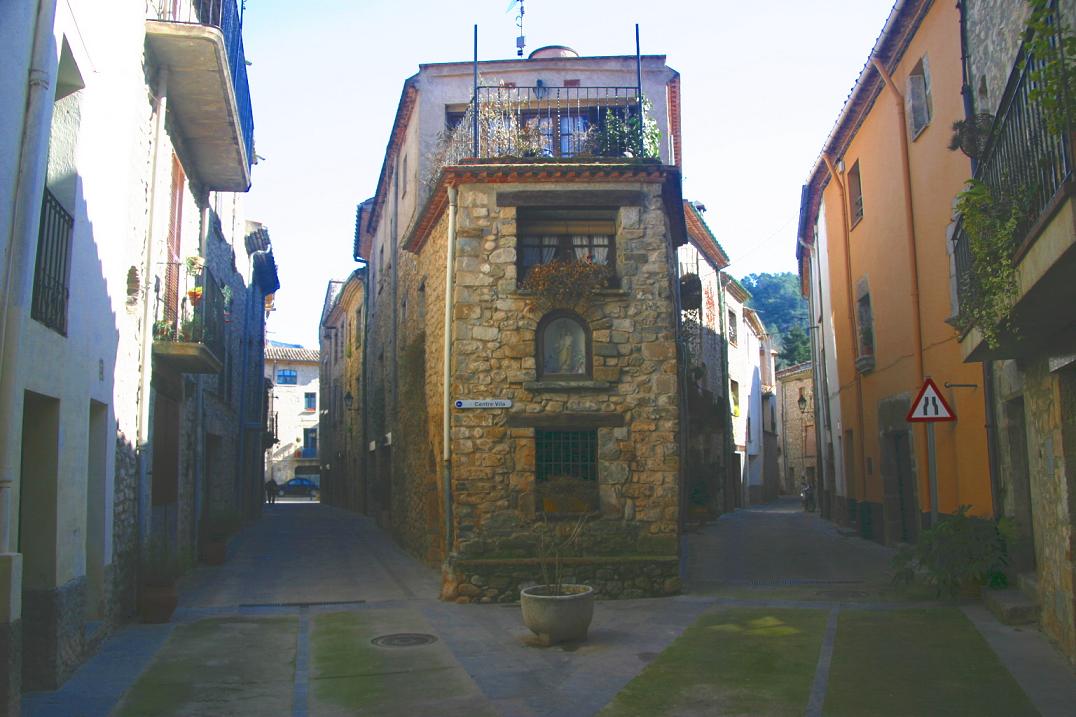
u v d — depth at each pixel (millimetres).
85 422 7648
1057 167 5176
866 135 16656
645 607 10586
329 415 43844
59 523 6953
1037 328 6867
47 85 6051
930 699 6199
